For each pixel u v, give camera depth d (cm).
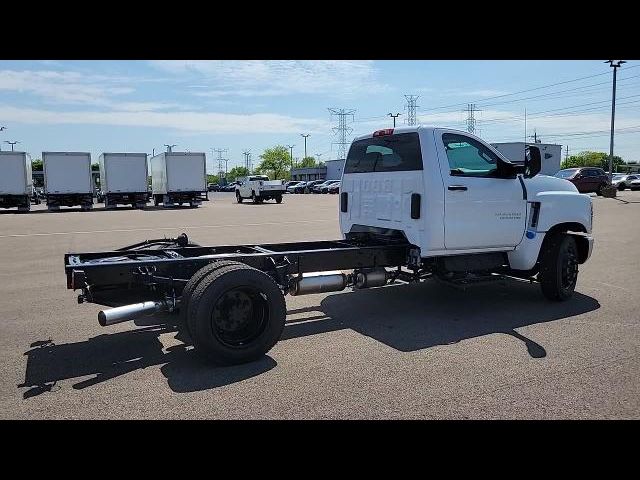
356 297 725
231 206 3434
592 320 595
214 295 448
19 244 1364
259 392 399
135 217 2444
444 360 465
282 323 479
